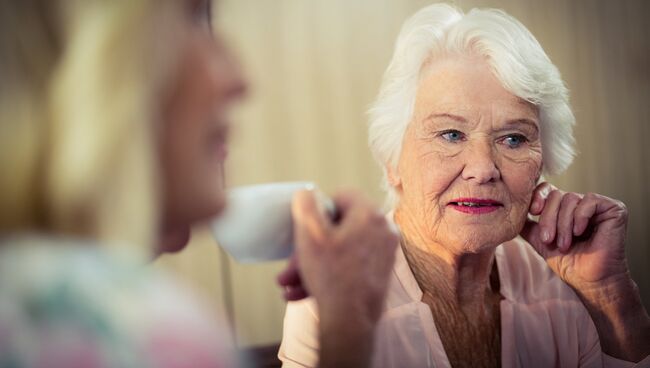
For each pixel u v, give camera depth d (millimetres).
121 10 311
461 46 1171
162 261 2041
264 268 2086
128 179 302
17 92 307
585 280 1224
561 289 1245
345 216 577
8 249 293
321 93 2092
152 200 310
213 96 369
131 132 303
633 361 1225
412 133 1198
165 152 367
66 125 304
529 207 1222
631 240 2223
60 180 300
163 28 335
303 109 2082
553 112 1201
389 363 1159
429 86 1179
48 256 287
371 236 565
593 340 1230
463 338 1205
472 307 1215
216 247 2066
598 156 2174
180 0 358
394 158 1233
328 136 2096
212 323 299
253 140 2055
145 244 306
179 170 373
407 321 1175
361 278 559
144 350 268
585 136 2162
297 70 2076
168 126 363
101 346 263
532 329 1220
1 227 307
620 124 2168
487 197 1159
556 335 1225
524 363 1217
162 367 268
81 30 309
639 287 2209
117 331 268
